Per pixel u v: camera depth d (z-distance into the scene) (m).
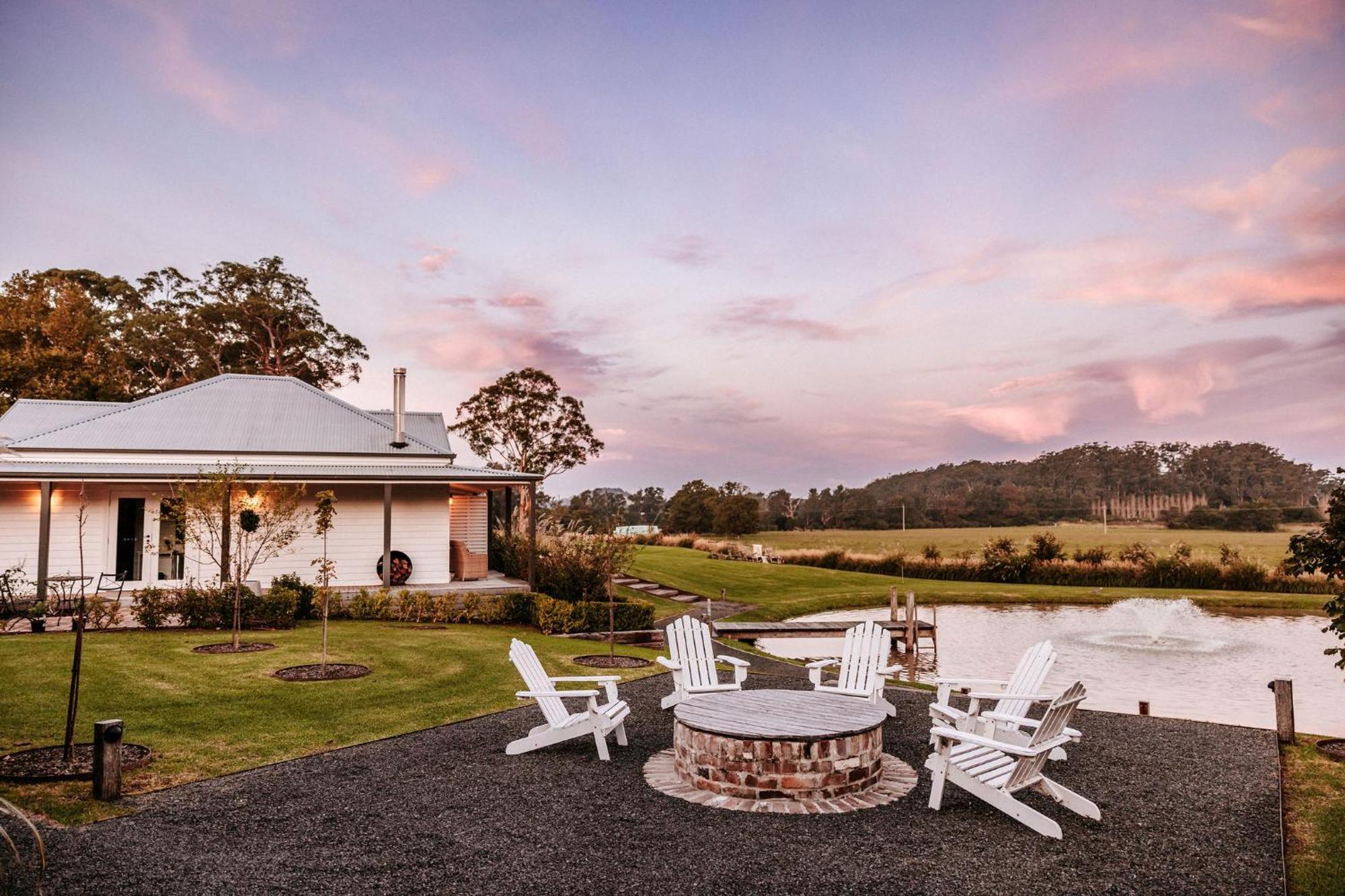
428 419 23.27
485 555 19.56
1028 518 74.44
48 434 17.55
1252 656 14.87
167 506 15.09
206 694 8.53
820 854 4.55
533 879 4.18
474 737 7.30
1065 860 4.51
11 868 4.19
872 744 5.86
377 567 17.88
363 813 5.22
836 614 21.84
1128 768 6.53
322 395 21.42
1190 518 63.72
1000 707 6.90
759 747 5.54
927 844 4.73
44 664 9.63
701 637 8.62
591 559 18.41
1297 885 4.30
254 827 4.92
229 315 41.12
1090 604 23.58
